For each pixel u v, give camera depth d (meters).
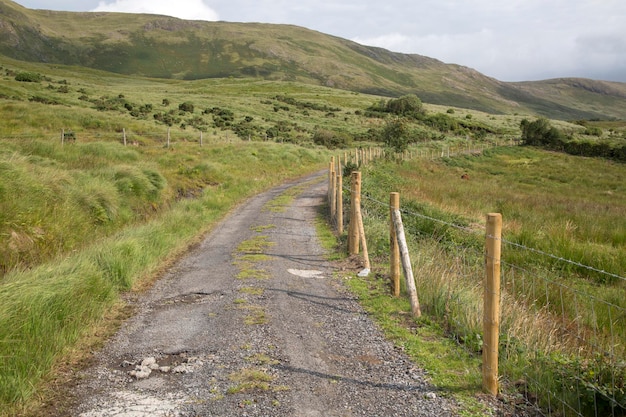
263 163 29.44
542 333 5.34
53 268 6.62
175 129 42.78
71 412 3.89
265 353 5.14
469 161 45.84
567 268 10.03
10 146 17.11
